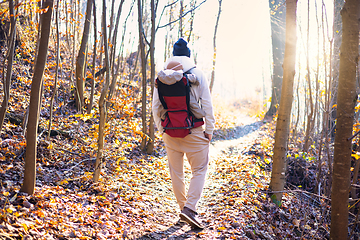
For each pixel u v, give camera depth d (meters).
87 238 2.14
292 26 3.90
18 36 6.59
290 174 5.81
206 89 2.53
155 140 6.66
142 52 5.52
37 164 3.40
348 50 2.55
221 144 8.26
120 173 4.17
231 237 2.53
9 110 4.68
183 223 2.86
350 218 4.60
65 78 7.00
